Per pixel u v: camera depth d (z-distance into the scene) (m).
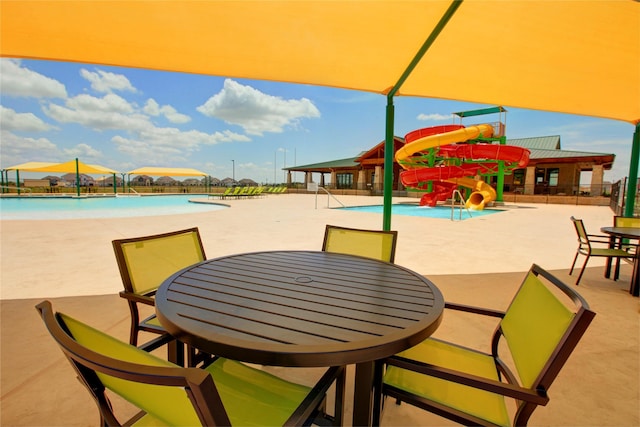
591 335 2.39
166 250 1.97
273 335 0.96
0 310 2.69
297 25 2.66
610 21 2.51
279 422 1.03
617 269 3.80
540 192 22.88
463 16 2.52
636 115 4.77
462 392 1.22
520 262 4.61
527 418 0.98
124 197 24.50
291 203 17.67
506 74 3.58
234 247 5.28
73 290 3.22
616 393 1.71
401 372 1.35
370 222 9.00
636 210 10.65
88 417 1.50
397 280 1.54
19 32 2.60
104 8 2.33
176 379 0.53
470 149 13.55
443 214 12.61
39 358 1.98
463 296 3.19
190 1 2.30
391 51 3.08
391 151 3.92
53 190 29.72
